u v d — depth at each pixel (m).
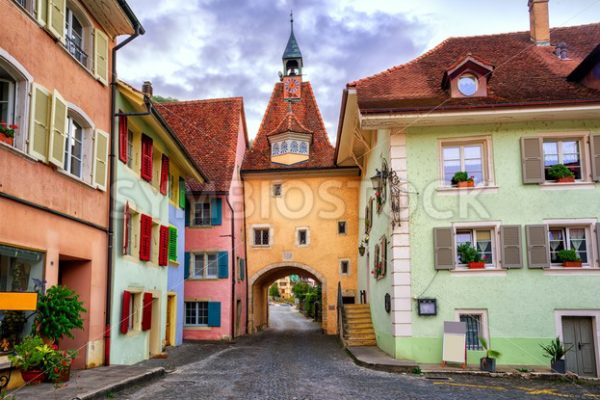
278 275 31.92
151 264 16.03
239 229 25.98
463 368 13.48
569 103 14.15
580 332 14.27
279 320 44.03
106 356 12.47
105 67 12.77
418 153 15.15
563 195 14.72
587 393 10.89
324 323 26.38
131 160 14.79
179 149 17.55
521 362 14.07
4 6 8.71
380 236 17.77
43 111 9.80
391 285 15.10
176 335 20.53
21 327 9.25
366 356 15.20
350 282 26.30
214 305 23.58
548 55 18.06
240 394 9.66
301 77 31.42
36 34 9.73
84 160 11.95
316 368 13.74
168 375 12.23
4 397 7.81
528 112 14.30
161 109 27.94
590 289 14.27
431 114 14.45
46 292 9.62
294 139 27.42
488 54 18.33
